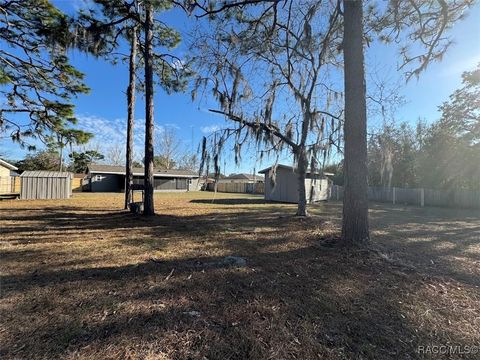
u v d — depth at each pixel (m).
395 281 3.40
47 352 1.91
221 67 7.65
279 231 6.56
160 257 4.27
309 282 3.32
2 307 2.54
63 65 9.17
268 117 8.12
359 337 2.20
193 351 1.97
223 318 2.44
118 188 30.62
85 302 2.68
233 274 3.55
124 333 2.16
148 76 8.65
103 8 7.79
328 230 6.69
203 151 8.14
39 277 3.31
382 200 17.45
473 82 13.80
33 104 9.74
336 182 20.52
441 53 6.12
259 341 2.11
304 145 8.38
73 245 4.88
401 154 18.09
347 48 4.95
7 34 8.26
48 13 7.66
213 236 5.91
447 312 2.63
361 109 4.88
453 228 7.49
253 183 29.80
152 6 7.07
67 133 10.37
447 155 15.30
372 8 6.26
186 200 17.08
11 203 12.59
